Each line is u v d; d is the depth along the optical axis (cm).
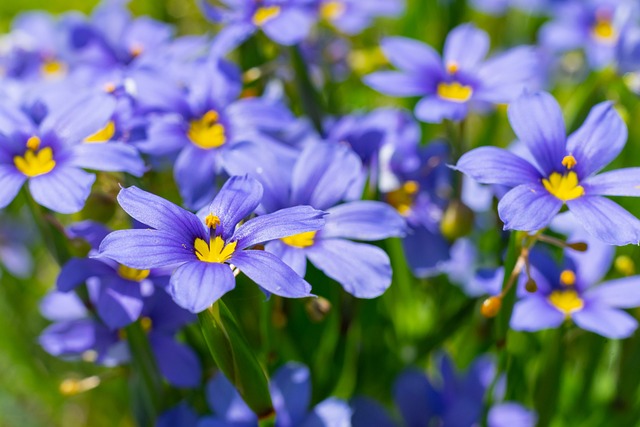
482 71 23
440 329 24
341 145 21
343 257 20
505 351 21
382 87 23
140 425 22
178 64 24
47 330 22
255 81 24
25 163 20
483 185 24
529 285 20
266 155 20
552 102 20
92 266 21
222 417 21
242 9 23
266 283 18
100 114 21
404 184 24
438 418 23
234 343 19
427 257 23
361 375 24
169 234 18
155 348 21
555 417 24
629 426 23
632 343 22
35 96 22
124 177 21
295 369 22
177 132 22
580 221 19
